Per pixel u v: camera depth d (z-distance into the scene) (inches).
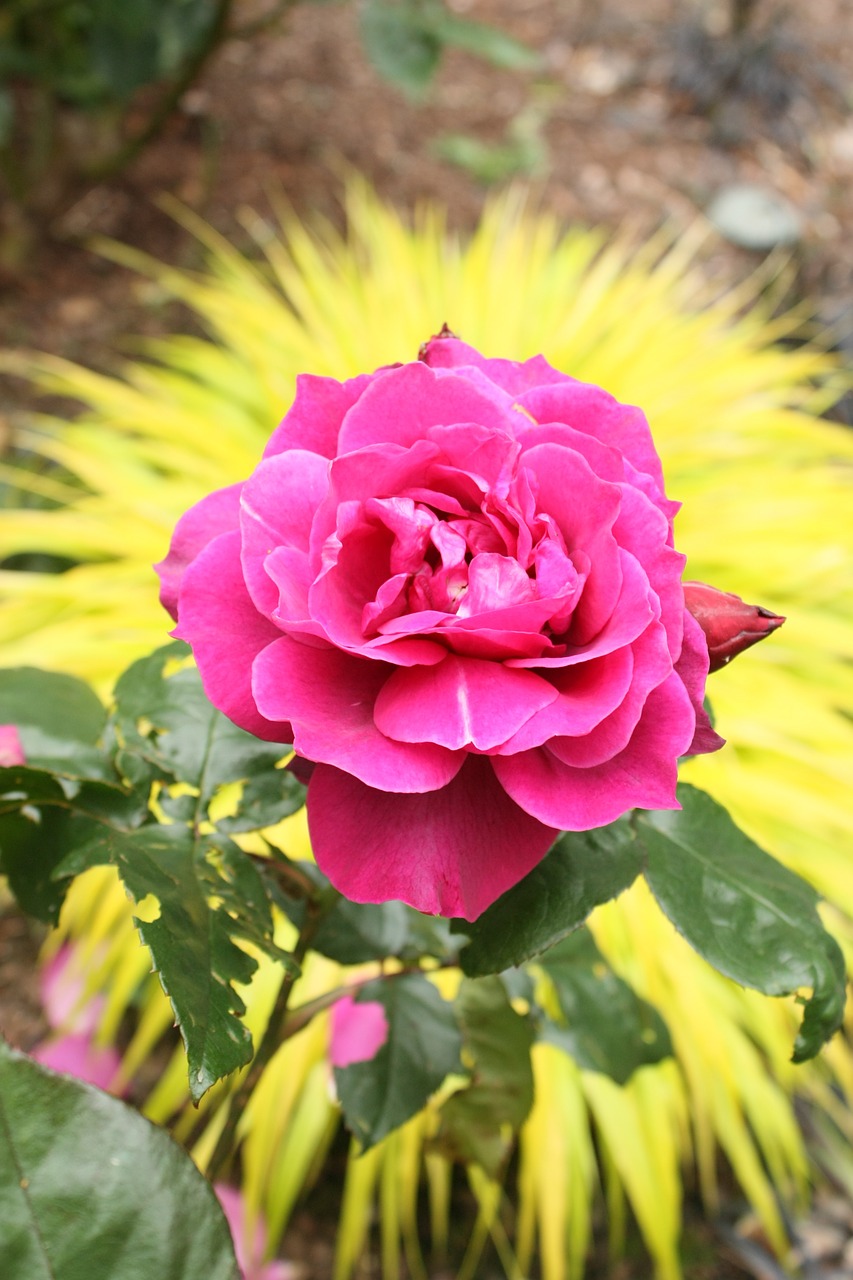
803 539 33.2
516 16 79.6
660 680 9.9
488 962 10.8
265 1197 25.9
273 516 10.5
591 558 10.2
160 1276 9.0
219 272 48.1
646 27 78.9
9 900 31.4
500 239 45.4
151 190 56.2
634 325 38.7
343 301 39.1
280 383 36.0
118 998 25.4
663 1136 25.9
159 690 12.4
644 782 10.1
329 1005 13.7
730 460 36.8
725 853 11.6
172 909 10.5
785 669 31.7
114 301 50.8
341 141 63.0
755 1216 29.6
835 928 26.9
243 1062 10.0
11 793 11.6
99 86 50.0
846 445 36.9
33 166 51.4
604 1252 28.5
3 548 32.4
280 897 13.3
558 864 11.1
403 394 10.6
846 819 27.1
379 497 10.5
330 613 10.1
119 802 12.0
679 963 26.1
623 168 67.7
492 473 10.5
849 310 58.9
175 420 34.9
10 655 27.5
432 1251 27.7
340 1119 25.5
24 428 43.9
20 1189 8.9
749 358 39.1
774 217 64.0
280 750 12.2
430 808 10.4
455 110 68.7
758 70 74.3
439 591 10.3
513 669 10.1
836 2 87.0
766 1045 27.5
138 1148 9.0
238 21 63.0
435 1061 14.0
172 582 11.1
